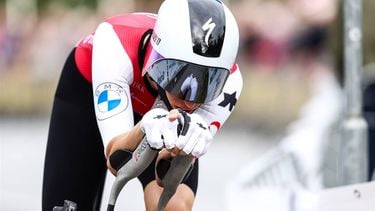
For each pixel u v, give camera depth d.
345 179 16.06
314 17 47.78
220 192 32.09
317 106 18.83
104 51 12.60
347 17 16.14
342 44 17.83
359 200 13.27
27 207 30.73
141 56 12.64
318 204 14.38
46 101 60.25
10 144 47.03
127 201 29.80
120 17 13.15
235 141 46.38
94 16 59.69
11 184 34.78
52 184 14.07
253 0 50.16
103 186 14.69
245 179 18.88
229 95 12.96
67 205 12.91
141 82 12.80
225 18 11.91
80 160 14.09
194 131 10.84
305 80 48.03
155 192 13.07
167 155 11.30
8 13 66.75
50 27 60.84
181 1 11.97
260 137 48.12
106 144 11.93
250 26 49.94
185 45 11.70
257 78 49.88
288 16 49.06
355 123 16.06
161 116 10.98
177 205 12.77
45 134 51.41
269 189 18.61
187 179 13.19
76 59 13.84
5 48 62.50
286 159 18.61
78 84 13.93
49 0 65.75
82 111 13.99
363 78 17.64
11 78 61.69
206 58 11.68
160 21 12.01
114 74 12.45
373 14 17.75
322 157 18.14
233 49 11.92
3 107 61.62
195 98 11.86
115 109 12.18
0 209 30.41
